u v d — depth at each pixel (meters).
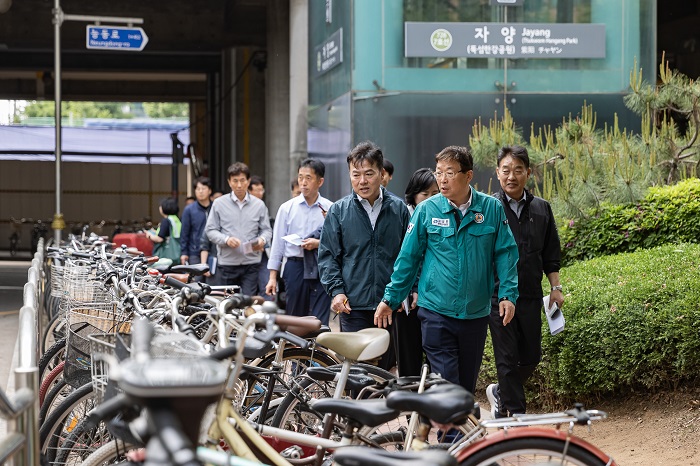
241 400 5.32
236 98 35.12
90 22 34.66
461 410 3.93
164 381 2.84
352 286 7.27
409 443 4.59
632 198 9.54
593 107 14.66
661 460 6.56
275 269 10.01
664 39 28.08
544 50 14.62
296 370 6.44
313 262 9.73
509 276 6.28
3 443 3.81
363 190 7.22
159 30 35.00
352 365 5.62
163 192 48.66
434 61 14.59
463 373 6.29
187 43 35.41
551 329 7.23
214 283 11.95
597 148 10.07
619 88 14.68
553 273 7.25
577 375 7.96
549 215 7.20
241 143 35.03
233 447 4.22
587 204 9.62
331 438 5.19
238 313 5.50
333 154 15.87
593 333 7.78
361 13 14.52
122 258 8.80
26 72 45.97
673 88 9.97
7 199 46.94
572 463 3.94
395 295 6.31
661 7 26.92
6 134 48.66
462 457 3.97
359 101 14.56
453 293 6.16
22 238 45.38
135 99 50.75
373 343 4.99
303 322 4.67
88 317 5.91
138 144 50.00
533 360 7.15
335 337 5.02
